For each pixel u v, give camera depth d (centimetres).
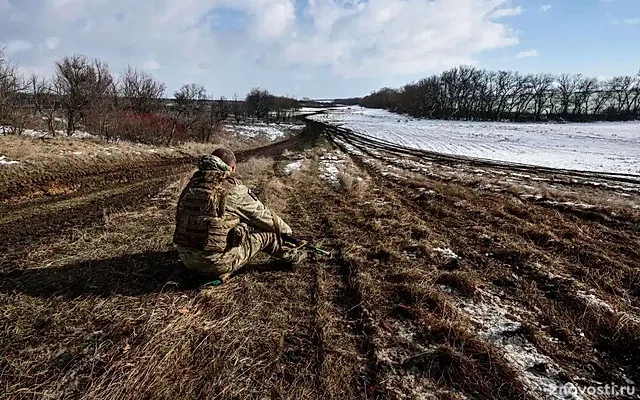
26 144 1361
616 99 9450
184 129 3088
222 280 336
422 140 3712
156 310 288
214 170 316
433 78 10969
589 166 2003
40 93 2364
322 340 260
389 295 330
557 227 560
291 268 379
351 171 1298
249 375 225
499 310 311
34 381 215
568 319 295
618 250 456
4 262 380
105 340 252
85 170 1208
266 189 816
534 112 9719
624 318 282
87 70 2488
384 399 210
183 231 312
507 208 689
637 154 2700
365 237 495
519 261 411
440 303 310
